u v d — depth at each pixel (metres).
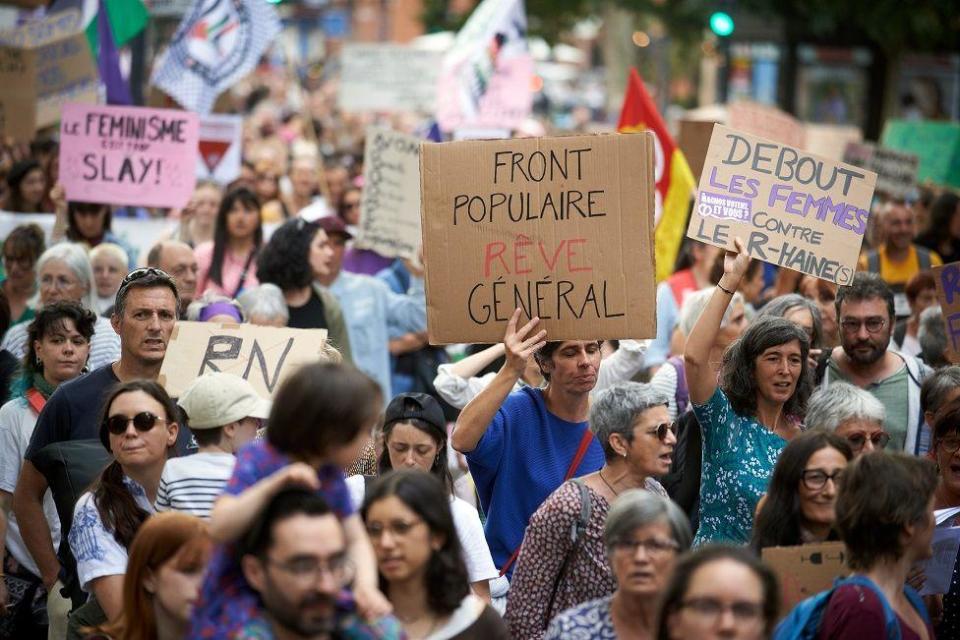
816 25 85.25
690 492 22.95
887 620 16.02
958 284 26.67
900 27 82.81
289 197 56.28
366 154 38.69
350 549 14.41
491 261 20.98
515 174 20.94
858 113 89.88
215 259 35.59
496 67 51.81
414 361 35.25
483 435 21.72
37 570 24.47
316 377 13.85
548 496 21.33
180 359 24.33
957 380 23.28
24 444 24.83
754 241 24.17
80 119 37.09
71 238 37.25
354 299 34.53
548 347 22.09
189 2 59.00
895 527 16.48
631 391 20.02
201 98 45.38
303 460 13.95
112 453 19.78
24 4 53.97
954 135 56.34
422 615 16.41
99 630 17.16
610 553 16.50
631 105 40.22
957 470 21.25
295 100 106.56
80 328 25.22
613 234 20.77
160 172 37.25
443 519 16.23
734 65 98.44
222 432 19.70
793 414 23.33
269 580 13.45
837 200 24.28
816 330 26.48
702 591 14.47
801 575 17.52
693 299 27.31
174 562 16.05
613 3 113.88
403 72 66.81
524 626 19.09
